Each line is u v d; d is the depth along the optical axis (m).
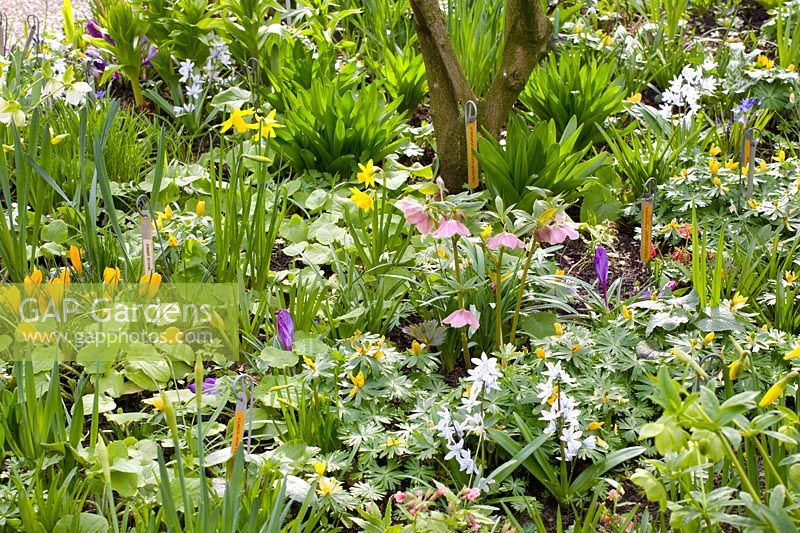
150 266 3.10
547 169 3.83
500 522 2.61
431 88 4.08
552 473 2.64
